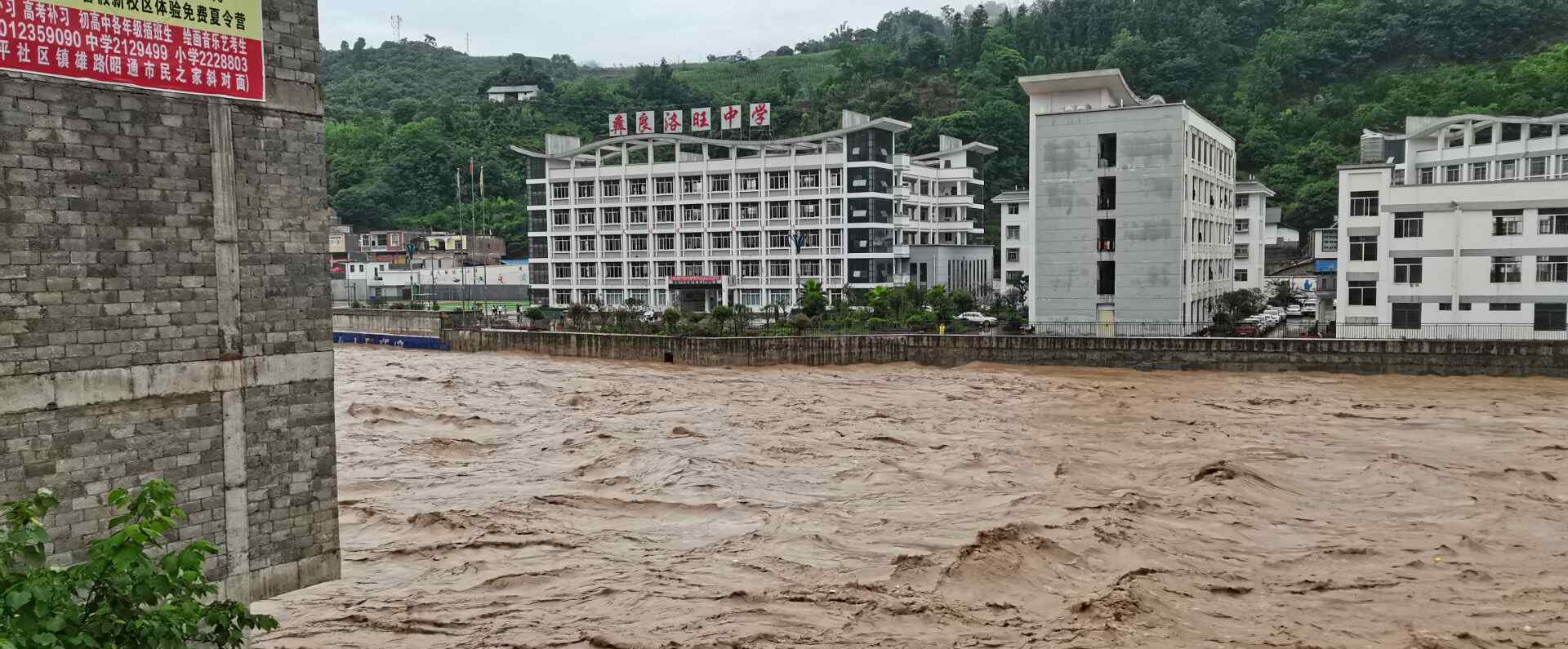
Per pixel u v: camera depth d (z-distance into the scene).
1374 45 129.25
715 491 29.08
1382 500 27.62
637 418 41.25
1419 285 55.59
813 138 83.31
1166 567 22.27
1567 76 99.06
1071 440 35.91
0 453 13.07
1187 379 51.78
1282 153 114.69
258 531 15.85
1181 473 30.56
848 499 28.28
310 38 16.36
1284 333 64.69
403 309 82.19
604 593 21.20
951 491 29.05
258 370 15.74
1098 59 142.88
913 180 95.19
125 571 10.93
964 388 49.50
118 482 14.22
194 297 14.96
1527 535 24.41
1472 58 124.50
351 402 46.00
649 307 86.44
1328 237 86.19
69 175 13.63
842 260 83.31
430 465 32.78
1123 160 61.81
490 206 124.50
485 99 163.62
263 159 15.73
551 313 85.62
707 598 20.88
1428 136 70.50
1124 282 62.09
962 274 90.38
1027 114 127.50
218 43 15.12
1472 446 34.22
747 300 86.31
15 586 9.99
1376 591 20.83
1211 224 71.25
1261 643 18.27
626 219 89.19
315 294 16.45
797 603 20.48
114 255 14.09
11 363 13.14
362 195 123.56
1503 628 18.86
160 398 14.63
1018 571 22.00
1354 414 40.62
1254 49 142.88
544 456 34.25
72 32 13.62
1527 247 52.94
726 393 48.06
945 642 18.48
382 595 21.19
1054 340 56.62
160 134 14.52
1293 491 28.69
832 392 48.50
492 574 22.39
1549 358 48.19
